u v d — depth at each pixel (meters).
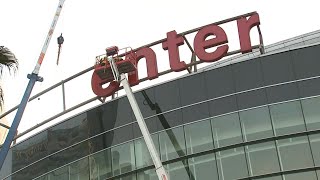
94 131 36.91
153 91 35.84
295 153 29.67
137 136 34.78
